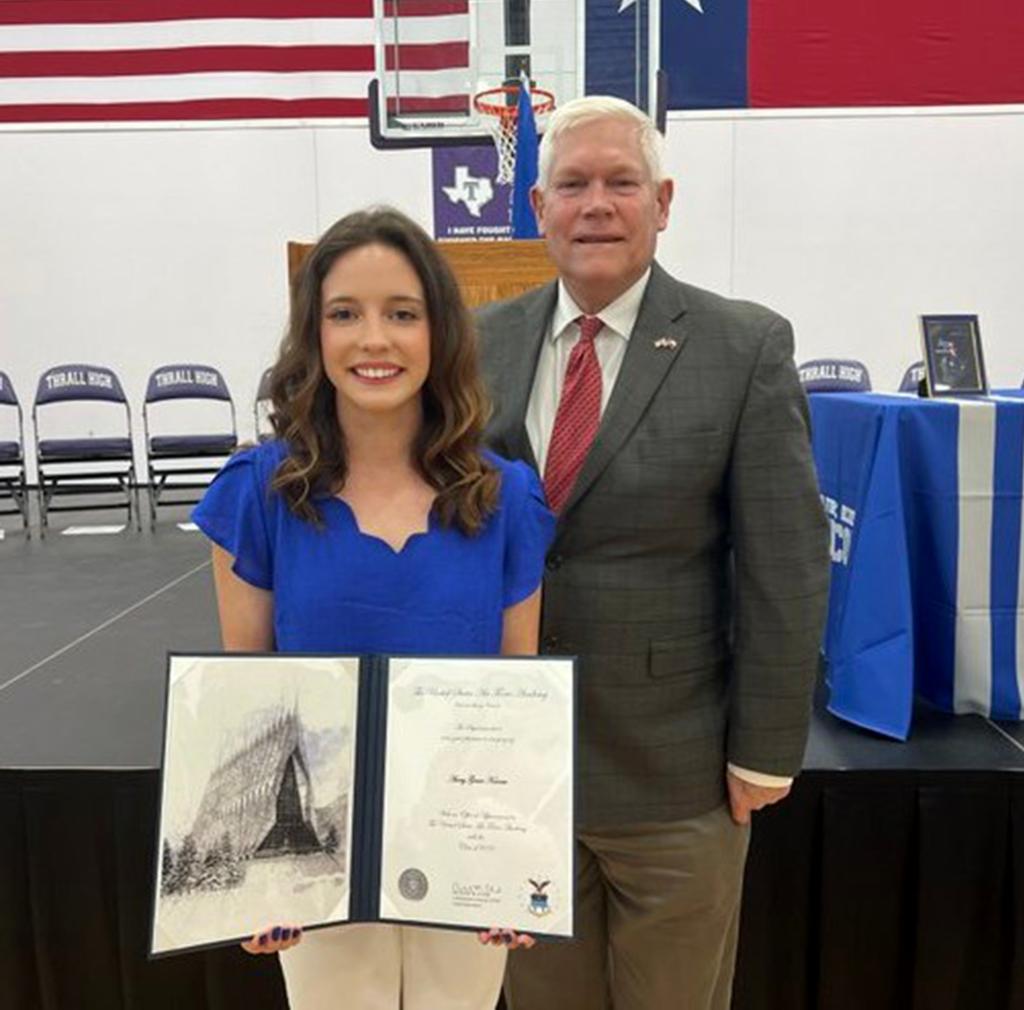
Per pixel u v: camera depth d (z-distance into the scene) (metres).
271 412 1.07
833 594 2.29
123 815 1.75
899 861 1.68
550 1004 1.40
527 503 1.09
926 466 1.99
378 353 0.99
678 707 1.25
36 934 1.78
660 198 1.25
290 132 6.64
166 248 6.82
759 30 6.31
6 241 6.79
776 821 1.68
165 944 0.95
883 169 6.48
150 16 6.50
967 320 2.17
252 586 1.07
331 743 1.00
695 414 1.17
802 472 1.18
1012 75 6.29
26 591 3.78
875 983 1.72
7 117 6.62
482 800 0.99
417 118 4.68
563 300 1.29
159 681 2.55
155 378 6.29
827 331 6.75
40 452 5.59
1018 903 1.67
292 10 6.48
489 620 1.06
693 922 1.28
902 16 6.25
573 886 0.97
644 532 1.20
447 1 4.60
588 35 4.61
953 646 2.00
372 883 1.00
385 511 1.05
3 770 1.77
